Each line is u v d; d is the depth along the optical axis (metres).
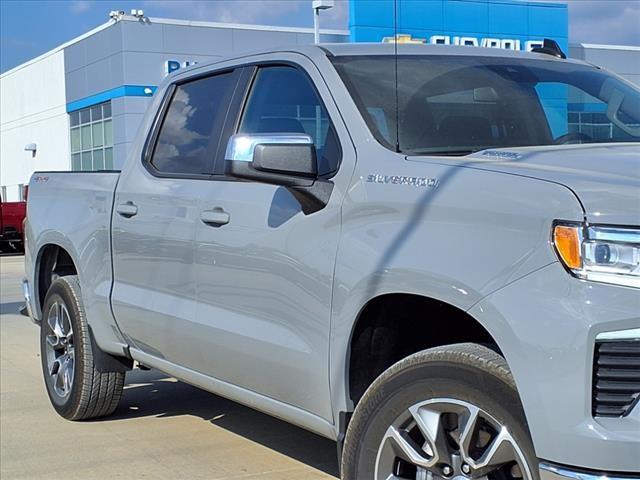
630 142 3.62
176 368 4.43
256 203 3.72
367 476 3.11
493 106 3.78
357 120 3.46
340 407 3.29
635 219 2.46
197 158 4.32
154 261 4.44
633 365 2.43
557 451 2.51
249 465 4.64
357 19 19.50
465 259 2.75
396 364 3.02
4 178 48.06
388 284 2.99
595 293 2.46
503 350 2.63
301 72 3.88
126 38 32.62
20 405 6.07
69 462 4.75
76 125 38.50
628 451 2.42
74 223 5.33
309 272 3.37
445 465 2.92
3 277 17.33
